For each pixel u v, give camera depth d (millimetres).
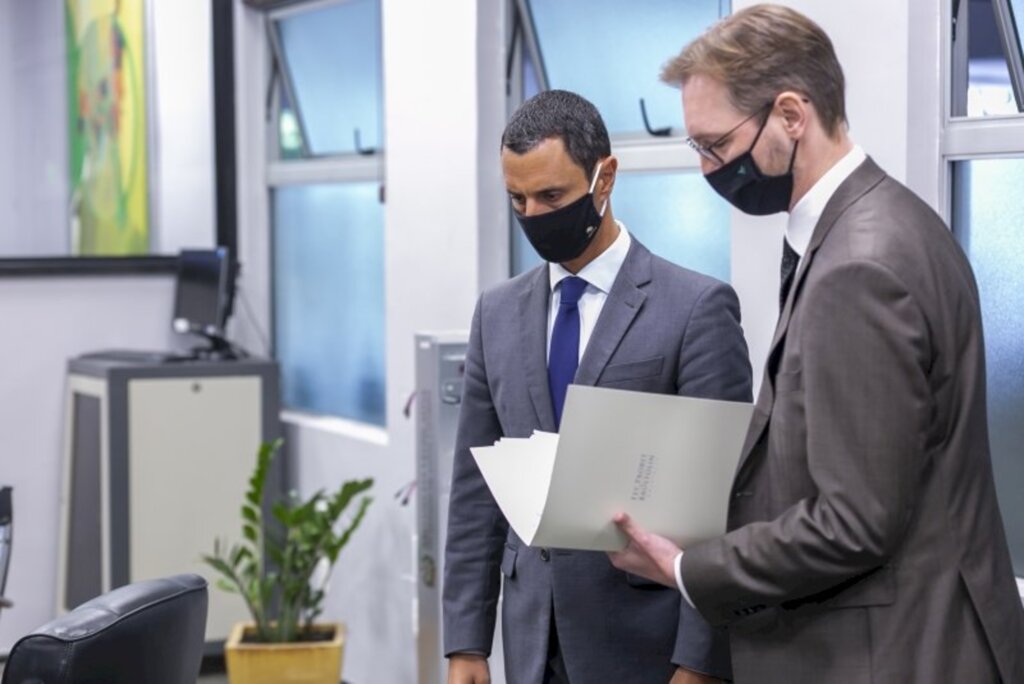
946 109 2855
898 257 1687
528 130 2160
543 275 2359
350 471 5031
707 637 2121
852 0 2887
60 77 5496
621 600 2240
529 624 2305
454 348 3766
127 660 2123
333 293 5414
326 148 5465
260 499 4742
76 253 5559
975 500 1744
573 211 2164
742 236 3170
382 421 5105
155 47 5629
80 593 5234
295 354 5738
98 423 5090
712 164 1839
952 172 2902
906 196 1778
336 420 5371
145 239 5652
